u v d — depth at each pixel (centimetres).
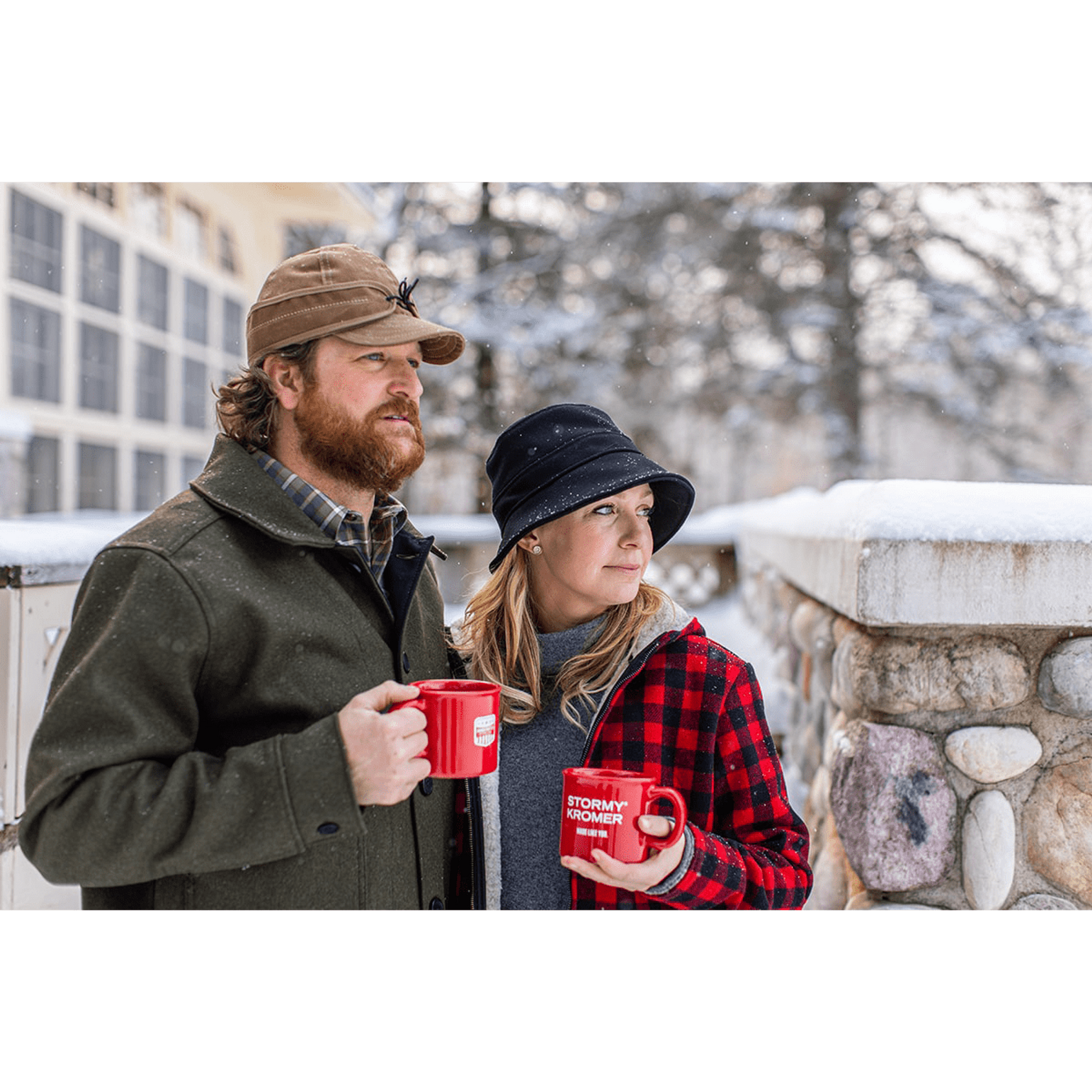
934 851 192
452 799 162
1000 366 1422
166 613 129
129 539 136
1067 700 188
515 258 1451
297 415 151
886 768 194
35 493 970
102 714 124
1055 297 1416
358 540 158
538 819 158
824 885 215
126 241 1114
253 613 133
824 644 275
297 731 135
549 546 161
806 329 1505
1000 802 192
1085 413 1451
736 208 1476
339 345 149
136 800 120
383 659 147
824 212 1475
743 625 691
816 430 1694
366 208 1350
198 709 135
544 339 1414
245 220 1374
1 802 213
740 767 156
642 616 160
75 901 246
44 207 979
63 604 239
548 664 167
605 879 132
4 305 916
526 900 156
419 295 1405
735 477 2216
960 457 1561
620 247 1491
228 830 119
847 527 211
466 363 1407
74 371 1033
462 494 1656
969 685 193
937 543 185
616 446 161
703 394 1552
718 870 134
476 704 130
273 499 144
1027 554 183
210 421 1310
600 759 156
